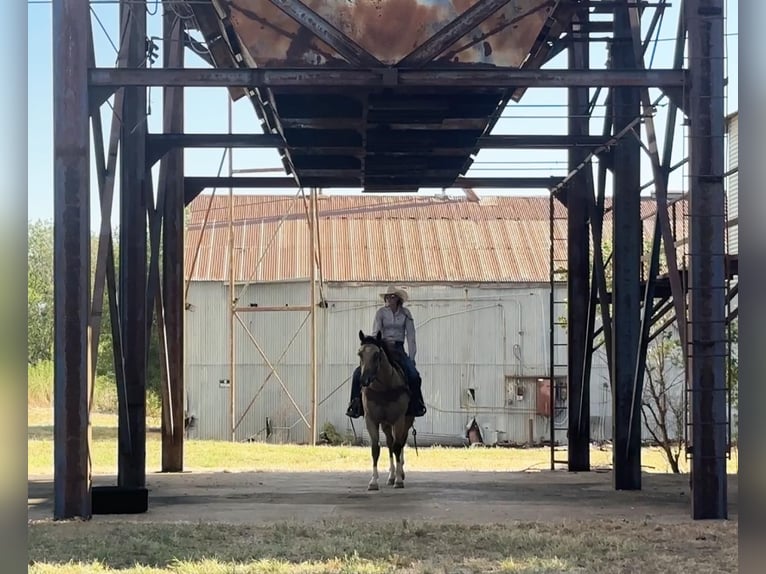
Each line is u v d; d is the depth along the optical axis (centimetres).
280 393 3684
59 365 1124
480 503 1316
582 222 1831
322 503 1315
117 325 1313
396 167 1645
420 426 3684
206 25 1352
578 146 1476
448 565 853
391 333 1520
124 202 1452
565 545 945
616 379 1490
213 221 4103
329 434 3631
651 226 3844
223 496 1403
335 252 3903
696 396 1132
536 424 3656
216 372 3712
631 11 1316
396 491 1473
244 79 1141
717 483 1130
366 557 893
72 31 1137
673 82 1156
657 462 2531
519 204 4306
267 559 876
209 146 1489
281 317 3725
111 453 2569
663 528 1058
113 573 828
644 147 1256
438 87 1238
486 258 3884
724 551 924
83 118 1134
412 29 1217
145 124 1461
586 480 1664
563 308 3706
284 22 1213
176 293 1850
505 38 1238
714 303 1136
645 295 1429
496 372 3688
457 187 1816
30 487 1576
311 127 1382
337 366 3688
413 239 4016
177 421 1870
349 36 1212
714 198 1141
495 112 1348
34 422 3822
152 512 1215
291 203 4200
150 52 1499
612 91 1462
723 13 1150
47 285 5206
